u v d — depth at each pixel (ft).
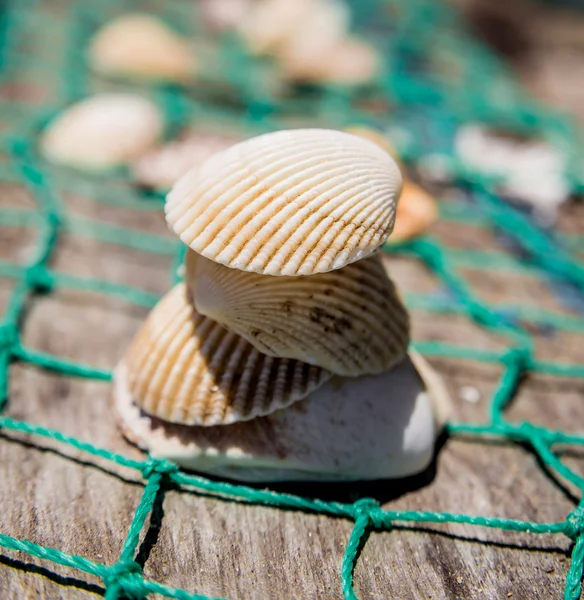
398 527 0.45
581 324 0.62
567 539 0.46
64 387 0.51
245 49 1.08
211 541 0.44
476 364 0.57
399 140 0.83
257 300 0.42
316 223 0.40
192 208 0.42
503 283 0.66
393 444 0.45
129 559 0.41
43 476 0.46
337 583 0.43
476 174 0.78
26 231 0.65
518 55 1.50
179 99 0.89
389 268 0.66
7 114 0.83
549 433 0.50
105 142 0.75
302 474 0.45
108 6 1.22
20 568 0.41
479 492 0.47
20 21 1.10
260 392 0.44
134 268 0.63
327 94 0.98
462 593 0.43
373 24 1.27
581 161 0.86
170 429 0.46
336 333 0.43
